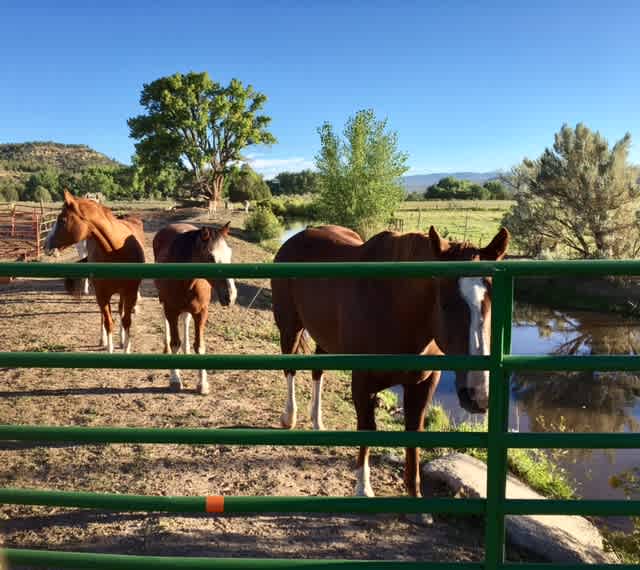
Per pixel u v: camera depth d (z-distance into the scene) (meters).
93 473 4.11
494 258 2.60
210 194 62.06
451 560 3.07
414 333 3.27
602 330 16.39
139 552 3.04
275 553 3.06
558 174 21.14
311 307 4.26
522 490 4.17
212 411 5.57
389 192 29.66
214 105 59.22
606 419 9.52
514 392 11.02
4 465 4.22
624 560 3.47
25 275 1.99
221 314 11.22
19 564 2.07
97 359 2.01
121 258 6.77
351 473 4.24
